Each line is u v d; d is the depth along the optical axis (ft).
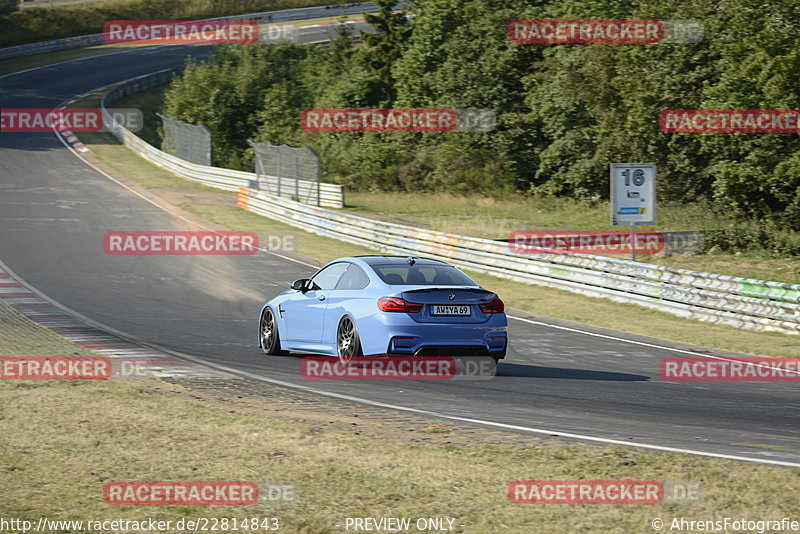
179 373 107.34
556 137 426.10
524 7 481.87
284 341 125.90
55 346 127.03
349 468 61.57
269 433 72.28
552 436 73.46
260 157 425.69
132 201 394.93
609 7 371.76
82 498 54.13
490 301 109.91
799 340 164.45
